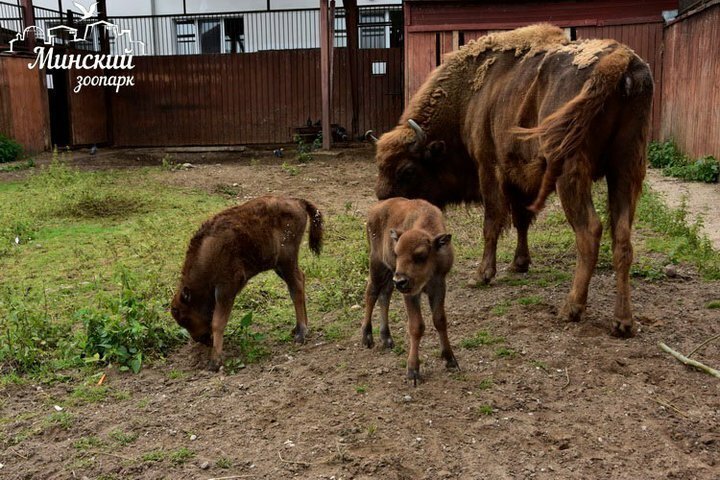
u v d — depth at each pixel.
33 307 5.50
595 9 12.76
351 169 12.26
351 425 3.81
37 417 4.06
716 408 3.88
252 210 4.70
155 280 5.95
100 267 6.60
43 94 15.97
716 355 4.39
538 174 5.18
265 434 3.79
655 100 13.06
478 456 3.56
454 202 6.32
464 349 4.55
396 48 17.14
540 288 5.59
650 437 3.65
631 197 4.77
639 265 5.88
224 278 4.55
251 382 4.30
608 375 4.19
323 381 4.26
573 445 3.61
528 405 3.93
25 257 7.00
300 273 4.96
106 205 8.98
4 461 3.69
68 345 4.73
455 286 5.76
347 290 5.67
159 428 3.89
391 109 17.39
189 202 9.23
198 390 4.25
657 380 4.16
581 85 4.75
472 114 5.85
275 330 5.05
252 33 18.81
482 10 12.93
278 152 14.72
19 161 14.32
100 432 3.89
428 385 4.14
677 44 11.84
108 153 16.31
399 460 3.53
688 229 6.72
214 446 3.72
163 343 4.80
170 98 18.20
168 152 16.36
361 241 7.13
